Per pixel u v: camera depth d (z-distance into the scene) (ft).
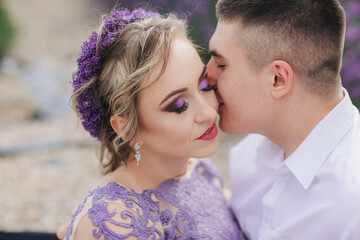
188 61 4.37
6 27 27.96
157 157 4.86
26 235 7.08
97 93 4.70
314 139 4.84
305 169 4.84
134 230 4.24
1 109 18.53
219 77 5.14
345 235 4.39
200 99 4.49
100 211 4.28
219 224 5.35
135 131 4.56
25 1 40.78
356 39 12.84
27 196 11.39
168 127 4.44
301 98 4.87
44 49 28.78
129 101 4.38
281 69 4.76
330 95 4.85
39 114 18.12
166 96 4.33
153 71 4.28
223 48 4.97
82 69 4.71
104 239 4.16
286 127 5.09
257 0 4.71
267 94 4.92
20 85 22.22
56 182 12.25
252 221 5.90
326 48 4.67
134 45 4.32
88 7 36.86
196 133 4.54
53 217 10.37
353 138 4.81
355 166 4.57
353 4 13.19
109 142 5.00
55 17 35.65
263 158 5.73
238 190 6.17
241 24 4.81
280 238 4.89
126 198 4.43
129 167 4.90
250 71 4.89
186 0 16.99
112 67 4.47
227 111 5.23
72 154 14.20
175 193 4.97
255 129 5.26
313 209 4.69
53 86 21.85
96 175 12.76
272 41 4.70
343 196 4.48
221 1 5.04
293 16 4.63
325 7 4.63
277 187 5.22
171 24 4.50
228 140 15.03
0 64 26.25
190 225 4.84
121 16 4.75
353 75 12.97
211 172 5.91
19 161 13.70
